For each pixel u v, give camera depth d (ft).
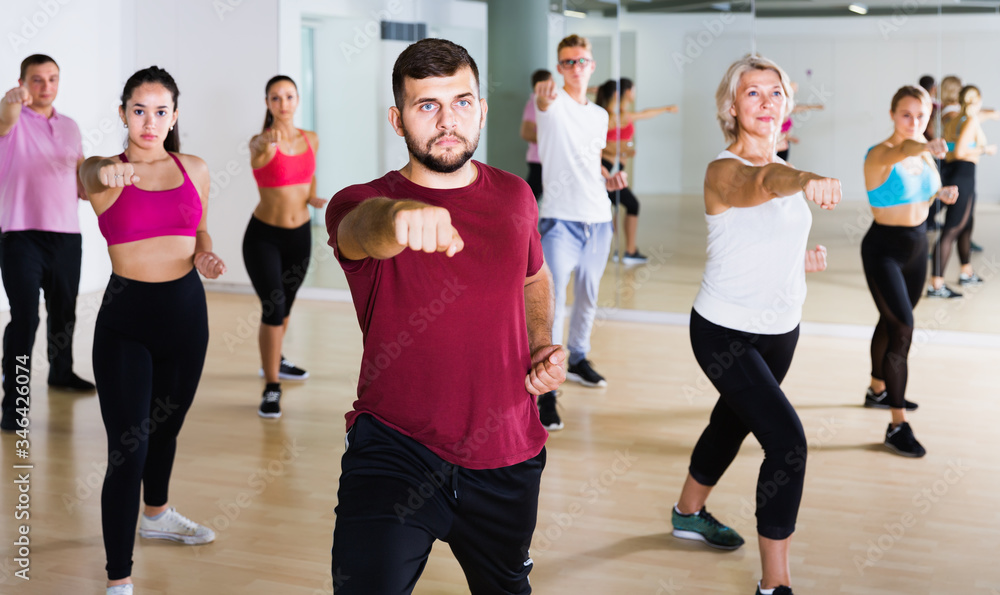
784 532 7.54
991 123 17.57
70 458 11.50
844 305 18.66
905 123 12.28
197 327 8.45
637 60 19.72
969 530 9.44
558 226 13.76
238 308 21.03
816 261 8.25
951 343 18.04
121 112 8.35
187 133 22.33
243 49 21.58
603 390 14.75
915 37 17.90
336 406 13.96
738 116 8.19
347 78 20.93
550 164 13.66
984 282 17.89
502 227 5.17
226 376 15.61
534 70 19.61
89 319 19.83
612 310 20.20
